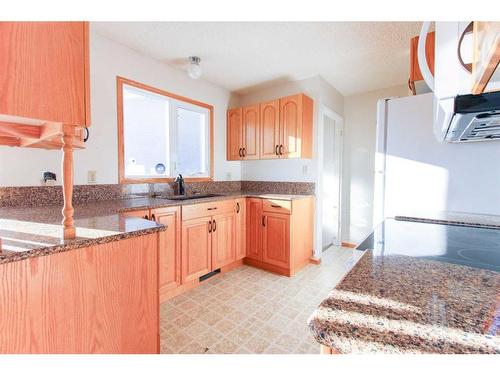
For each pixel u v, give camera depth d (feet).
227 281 8.16
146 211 6.15
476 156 4.87
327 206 12.08
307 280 8.25
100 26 6.34
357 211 11.87
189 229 7.32
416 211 5.24
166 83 8.51
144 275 3.88
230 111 10.88
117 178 7.26
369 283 1.74
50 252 2.88
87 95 3.14
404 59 8.20
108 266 3.45
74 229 3.29
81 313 3.20
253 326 5.74
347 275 1.91
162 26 6.33
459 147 5.00
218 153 10.72
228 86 10.68
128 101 7.74
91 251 3.28
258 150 10.00
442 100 3.08
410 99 5.39
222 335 5.41
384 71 9.19
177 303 6.74
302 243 9.21
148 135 8.30
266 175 11.05
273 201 8.79
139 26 6.33
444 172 5.14
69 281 3.10
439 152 5.17
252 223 9.37
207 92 10.12
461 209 5.03
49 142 4.20
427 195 5.32
